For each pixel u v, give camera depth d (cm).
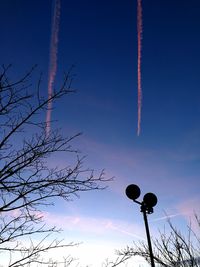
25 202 361
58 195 380
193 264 550
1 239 341
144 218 464
